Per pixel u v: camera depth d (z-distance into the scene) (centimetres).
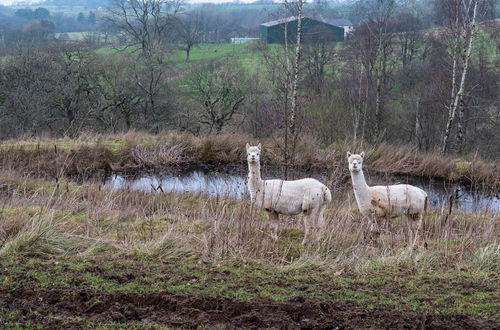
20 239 739
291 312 546
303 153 2055
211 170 2052
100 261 700
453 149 2462
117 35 3406
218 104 2936
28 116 2917
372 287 629
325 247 803
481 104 2658
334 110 2488
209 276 650
